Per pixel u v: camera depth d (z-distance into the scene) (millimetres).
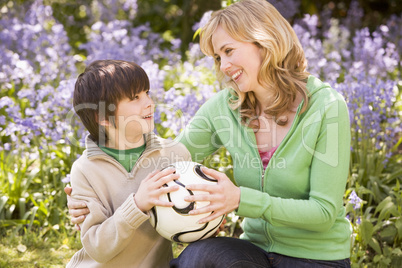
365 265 2904
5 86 4816
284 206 2059
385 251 2957
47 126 3762
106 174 2162
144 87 2141
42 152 3770
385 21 8438
